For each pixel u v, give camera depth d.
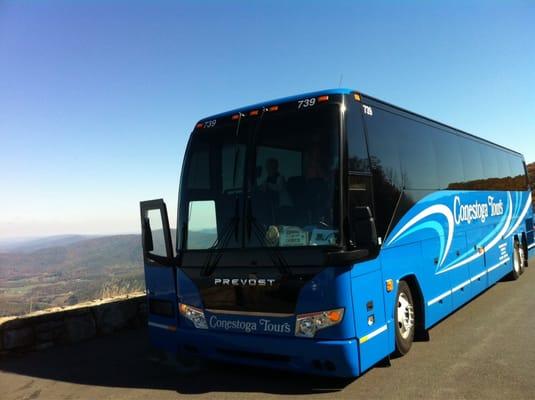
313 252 4.86
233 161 5.74
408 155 6.88
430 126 8.03
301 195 5.13
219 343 5.47
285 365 5.05
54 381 5.93
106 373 6.19
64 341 7.69
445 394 4.85
